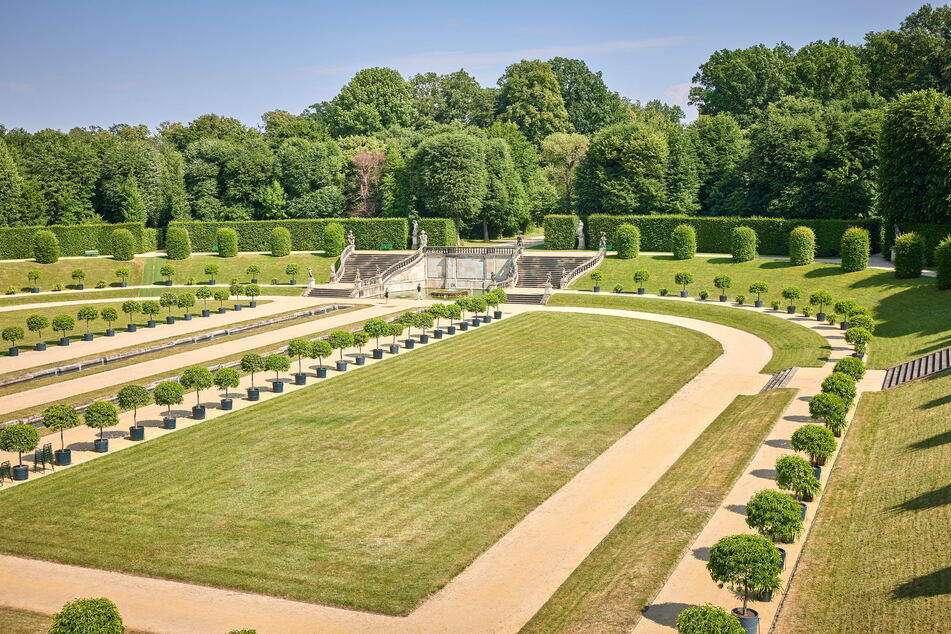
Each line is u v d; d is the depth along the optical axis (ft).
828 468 112.47
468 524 104.12
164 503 112.57
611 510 107.14
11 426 123.54
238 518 107.04
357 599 85.46
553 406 157.38
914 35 410.93
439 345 219.20
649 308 270.67
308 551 97.14
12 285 322.96
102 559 96.02
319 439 139.44
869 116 318.04
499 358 200.95
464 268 356.59
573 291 303.27
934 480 97.30
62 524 106.32
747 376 177.68
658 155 376.68
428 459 128.67
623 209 382.83
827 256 312.29
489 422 147.54
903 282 244.01
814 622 74.43
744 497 103.24
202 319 266.36
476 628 79.15
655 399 160.56
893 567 80.33
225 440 139.74
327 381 181.16
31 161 395.75
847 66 436.35
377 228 392.68
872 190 316.40
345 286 332.80
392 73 539.29
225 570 92.53
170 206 414.82
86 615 67.46
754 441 125.29
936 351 165.78
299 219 407.85
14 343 215.92
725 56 508.94
